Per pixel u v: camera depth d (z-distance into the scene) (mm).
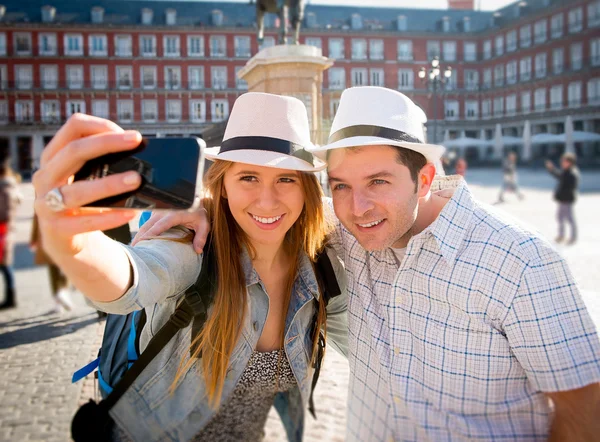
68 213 945
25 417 3055
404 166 1475
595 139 35844
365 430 1660
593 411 1358
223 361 1491
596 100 40156
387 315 1629
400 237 1548
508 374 1470
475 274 1436
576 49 41438
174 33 43344
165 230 1487
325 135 7625
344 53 45375
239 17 45188
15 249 9555
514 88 45531
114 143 926
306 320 1691
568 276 1393
